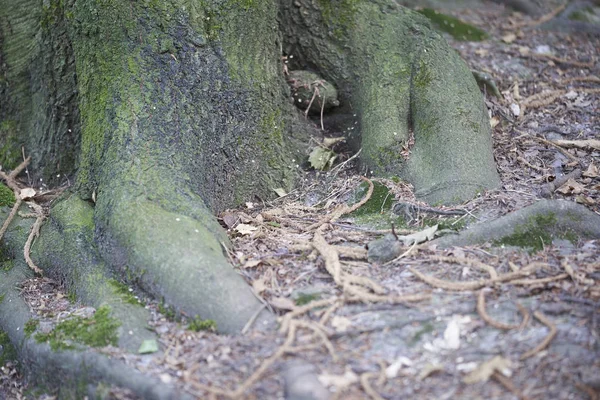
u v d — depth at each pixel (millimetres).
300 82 2627
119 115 2338
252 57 2455
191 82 2375
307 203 2463
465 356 1967
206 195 2375
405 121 2527
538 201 2268
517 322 2010
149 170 2291
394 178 2439
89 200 2371
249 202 2473
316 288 2121
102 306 2160
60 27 2449
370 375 1945
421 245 2207
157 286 2150
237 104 2432
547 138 2635
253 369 1976
